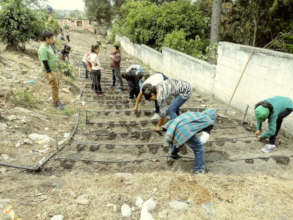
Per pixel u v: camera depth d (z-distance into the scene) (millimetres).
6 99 4676
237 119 5258
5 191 2533
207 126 3006
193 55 9781
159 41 12281
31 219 2188
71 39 23984
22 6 8617
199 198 2574
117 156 3621
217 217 2322
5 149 3365
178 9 11828
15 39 8734
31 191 2594
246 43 9609
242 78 5566
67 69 7910
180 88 3838
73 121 4906
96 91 6906
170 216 2328
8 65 6891
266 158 3512
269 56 4664
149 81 4117
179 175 3023
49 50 4902
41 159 3332
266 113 3383
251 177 3045
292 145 4055
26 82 5926
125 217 2307
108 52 18156
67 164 3277
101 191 2660
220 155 3680
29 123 4211
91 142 4051
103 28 32500
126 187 2744
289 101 3592
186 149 3877
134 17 13484
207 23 12625
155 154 3703
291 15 8500
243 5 9547
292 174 3186
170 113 4020
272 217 2334
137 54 14578
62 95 6219
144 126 4852
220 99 6605
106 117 5352
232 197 2609
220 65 6430
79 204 2432
